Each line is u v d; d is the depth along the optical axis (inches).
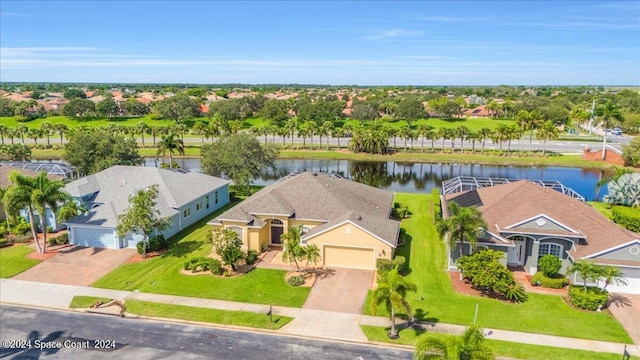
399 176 3233.3
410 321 1074.7
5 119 6023.6
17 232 1668.3
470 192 1815.9
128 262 1433.3
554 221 1300.4
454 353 685.3
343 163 3710.6
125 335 1031.0
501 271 1163.3
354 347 978.1
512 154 3777.1
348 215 1403.8
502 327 1046.4
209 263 1346.0
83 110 6171.3
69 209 1577.3
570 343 983.6
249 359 936.9
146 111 6530.5
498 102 7519.7
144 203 1435.8
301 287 1252.5
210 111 6289.4
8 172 2011.6
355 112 5949.8
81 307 1155.9
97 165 2304.4
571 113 5728.3
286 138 4864.7
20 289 1251.8
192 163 3560.5
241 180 2183.8
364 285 1267.2
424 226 1787.6
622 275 1182.3
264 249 1525.6
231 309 1139.9
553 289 1239.5
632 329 1042.7
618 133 5078.7
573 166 3430.1
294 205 1567.4
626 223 1748.3
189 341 1005.2
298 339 1010.1
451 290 1235.9
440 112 6195.9
